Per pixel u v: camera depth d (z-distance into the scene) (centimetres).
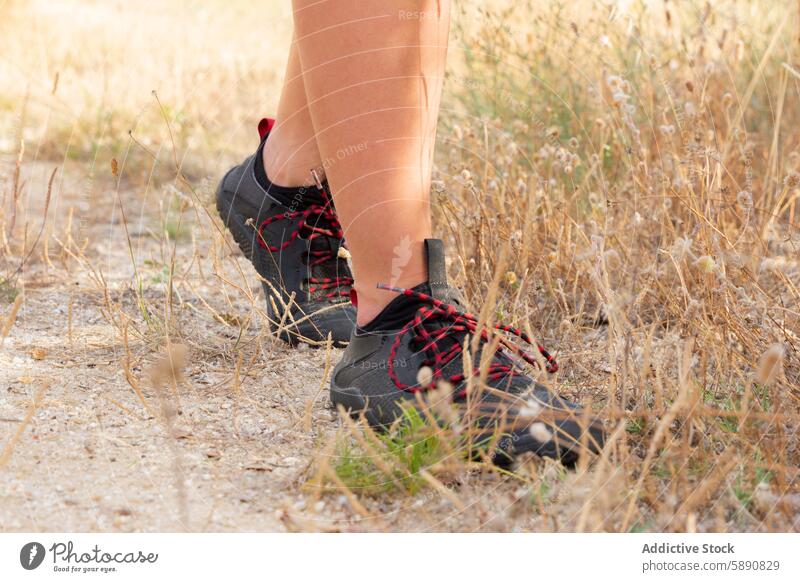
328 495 241
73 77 793
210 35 952
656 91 513
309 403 279
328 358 307
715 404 285
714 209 379
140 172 666
